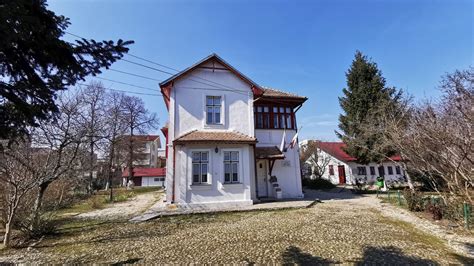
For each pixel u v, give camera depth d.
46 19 4.39
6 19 3.50
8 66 4.33
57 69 4.74
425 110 10.40
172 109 14.98
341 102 25.72
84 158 12.39
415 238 7.88
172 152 14.44
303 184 29.03
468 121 7.23
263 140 17.30
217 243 7.57
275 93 18.27
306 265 5.82
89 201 18.77
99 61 4.90
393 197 17.11
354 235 8.23
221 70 16.20
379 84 23.81
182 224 10.44
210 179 14.00
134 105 35.78
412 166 12.74
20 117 4.56
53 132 9.44
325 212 12.41
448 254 6.45
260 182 16.86
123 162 37.62
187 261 6.19
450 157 7.84
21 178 7.95
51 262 6.38
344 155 32.41
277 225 9.70
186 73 15.47
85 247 7.56
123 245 7.64
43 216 9.57
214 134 14.92
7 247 7.62
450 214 9.82
